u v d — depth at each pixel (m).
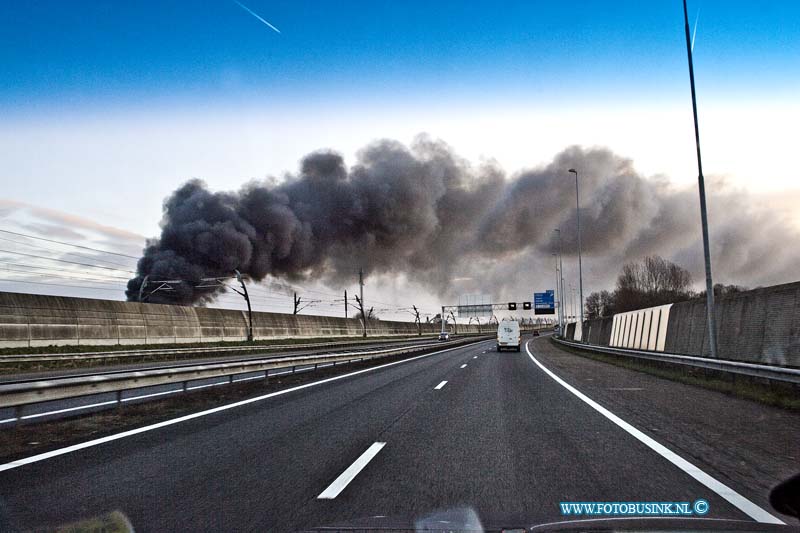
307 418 10.28
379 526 4.32
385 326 99.56
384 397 13.70
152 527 4.41
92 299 39.75
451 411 11.17
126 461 6.76
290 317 67.31
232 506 4.94
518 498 5.13
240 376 21.66
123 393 15.53
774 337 20.22
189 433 8.71
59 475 6.09
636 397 13.59
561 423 9.61
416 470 6.27
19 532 4.32
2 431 8.98
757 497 5.13
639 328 40.16
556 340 78.19
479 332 167.00
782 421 9.80
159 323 45.78
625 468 6.34
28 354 32.00
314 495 5.28
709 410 11.25
